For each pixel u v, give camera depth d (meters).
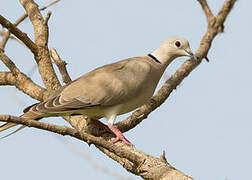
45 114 11.12
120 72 11.50
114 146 9.05
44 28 12.98
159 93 12.08
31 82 12.59
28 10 13.41
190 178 8.98
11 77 12.73
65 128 8.46
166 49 12.59
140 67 11.68
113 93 11.22
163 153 9.48
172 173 9.12
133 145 10.59
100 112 11.41
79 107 11.02
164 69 12.55
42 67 12.63
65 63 12.70
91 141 8.77
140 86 11.48
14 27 11.99
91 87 11.20
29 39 12.45
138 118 11.59
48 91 12.21
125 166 10.00
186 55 12.70
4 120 8.06
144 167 9.36
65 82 12.51
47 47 12.84
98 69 11.72
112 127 11.12
